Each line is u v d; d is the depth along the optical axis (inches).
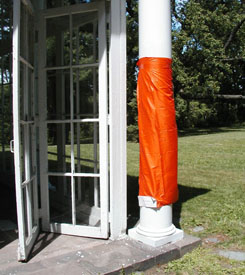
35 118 121.8
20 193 97.2
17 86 93.7
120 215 119.7
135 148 451.5
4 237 125.0
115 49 115.0
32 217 120.8
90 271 93.3
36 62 125.7
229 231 134.3
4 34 195.5
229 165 301.6
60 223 129.0
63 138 130.0
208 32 692.1
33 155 120.5
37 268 95.6
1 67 207.9
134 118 588.4
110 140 115.3
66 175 125.6
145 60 112.4
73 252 106.2
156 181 112.3
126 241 115.7
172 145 113.7
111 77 114.1
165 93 111.9
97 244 116.0
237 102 1035.3
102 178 118.2
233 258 109.6
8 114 196.5
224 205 172.1
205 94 706.2
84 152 129.0
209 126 992.9
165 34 111.8
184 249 111.9
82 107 129.1
